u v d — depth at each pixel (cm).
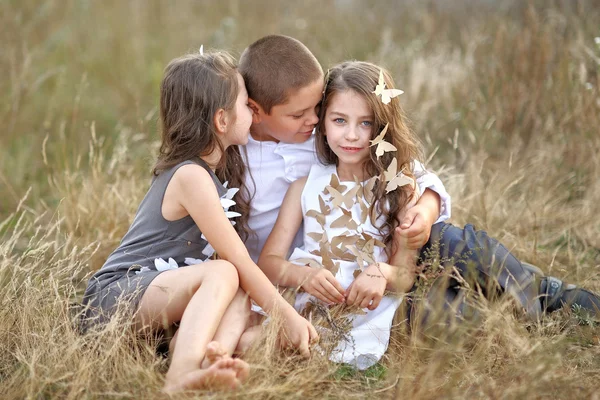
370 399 249
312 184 309
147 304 266
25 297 287
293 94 294
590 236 388
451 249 305
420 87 563
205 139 286
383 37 693
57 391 246
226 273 260
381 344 285
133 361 253
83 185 416
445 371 265
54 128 557
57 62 657
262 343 261
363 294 283
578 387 244
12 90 557
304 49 301
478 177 414
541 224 400
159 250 286
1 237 403
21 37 650
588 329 290
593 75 486
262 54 298
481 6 752
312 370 257
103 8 748
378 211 301
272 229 312
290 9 806
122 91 621
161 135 298
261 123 309
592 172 443
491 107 507
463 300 286
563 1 638
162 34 732
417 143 330
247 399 234
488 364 262
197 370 235
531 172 452
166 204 283
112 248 378
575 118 466
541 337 275
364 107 292
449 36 701
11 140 534
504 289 299
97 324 272
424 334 275
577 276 338
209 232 275
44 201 452
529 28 531
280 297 268
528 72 508
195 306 250
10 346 277
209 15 777
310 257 300
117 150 470
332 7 806
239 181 310
